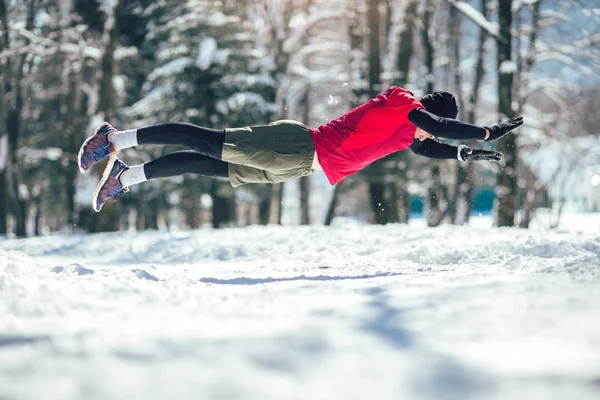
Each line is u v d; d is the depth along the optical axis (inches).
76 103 884.0
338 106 1093.1
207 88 856.3
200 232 458.0
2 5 789.2
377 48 768.3
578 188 1427.2
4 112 836.0
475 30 932.6
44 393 65.5
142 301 128.3
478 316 99.3
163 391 65.5
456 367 72.5
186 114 848.9
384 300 119.3
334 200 840.3
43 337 93.7
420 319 99.0
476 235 334.6
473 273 176.1
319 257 263.9
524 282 139.3
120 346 85.0
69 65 876.6
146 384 67.7
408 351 80.1
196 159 200.8
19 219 873.5
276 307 116.3
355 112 191.3
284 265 244.2
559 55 867.4
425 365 73.6
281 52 966.4
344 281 167.0
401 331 91.0
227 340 87.7
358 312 106.3
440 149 199.0
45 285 139.8
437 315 101.4
